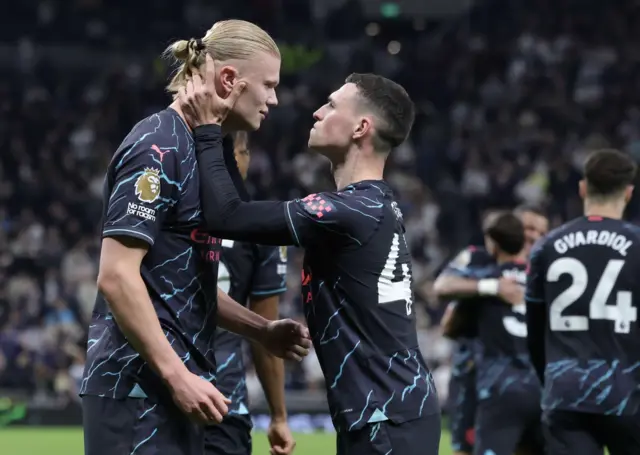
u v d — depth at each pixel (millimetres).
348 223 5902
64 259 25500
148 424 5613
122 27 36031
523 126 32906
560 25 37344
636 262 8203
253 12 36781
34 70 34062
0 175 30172
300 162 31359
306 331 6613
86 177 30453
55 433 20203
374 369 5918
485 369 10789
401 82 35625
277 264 8336
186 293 5742
